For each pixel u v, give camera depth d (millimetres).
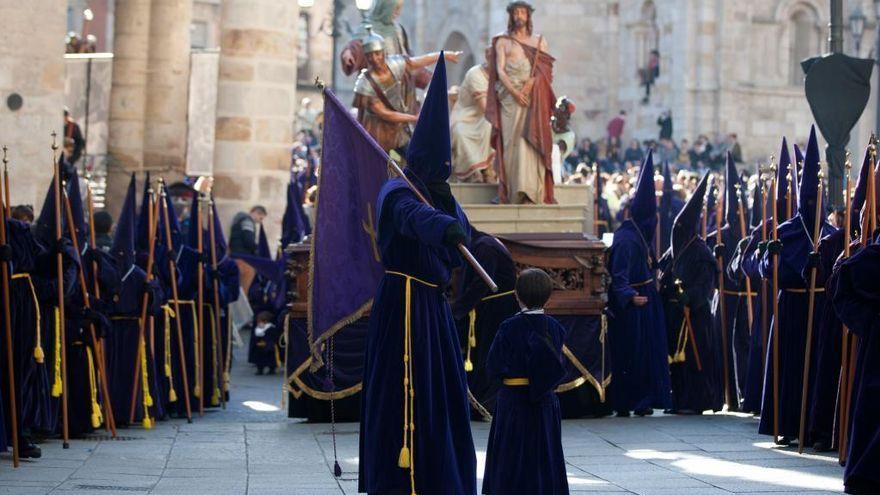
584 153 43594
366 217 9773
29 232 12094
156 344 15242
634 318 14984
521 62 15758
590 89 49938
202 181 19734
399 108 16047
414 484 8641
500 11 51781
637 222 15156
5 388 11578
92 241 13719
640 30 49000
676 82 46969
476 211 15547
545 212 15664
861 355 10172
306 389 14586
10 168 17891
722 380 15734
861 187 11359
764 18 46969
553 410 8914
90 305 13258
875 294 10023
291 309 14641
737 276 14961
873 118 41719
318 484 10664
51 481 10555
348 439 13375
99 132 28641
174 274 15344
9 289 11625
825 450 12344
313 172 24469
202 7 67062
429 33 58750
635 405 15008
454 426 8883
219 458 12094
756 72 47125
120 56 28375
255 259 20016
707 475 11016
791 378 12664
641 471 11250
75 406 13391
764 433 12898
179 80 28609
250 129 24531
